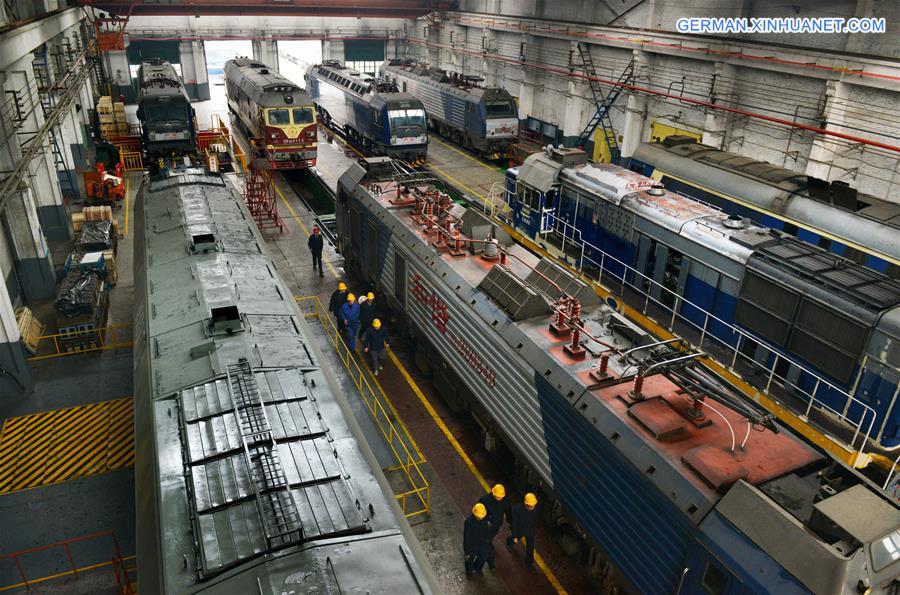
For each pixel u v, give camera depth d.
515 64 38.25
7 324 13.20
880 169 19.77
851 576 5.93
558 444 9.52
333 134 39.66
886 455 10.15
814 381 11.28
